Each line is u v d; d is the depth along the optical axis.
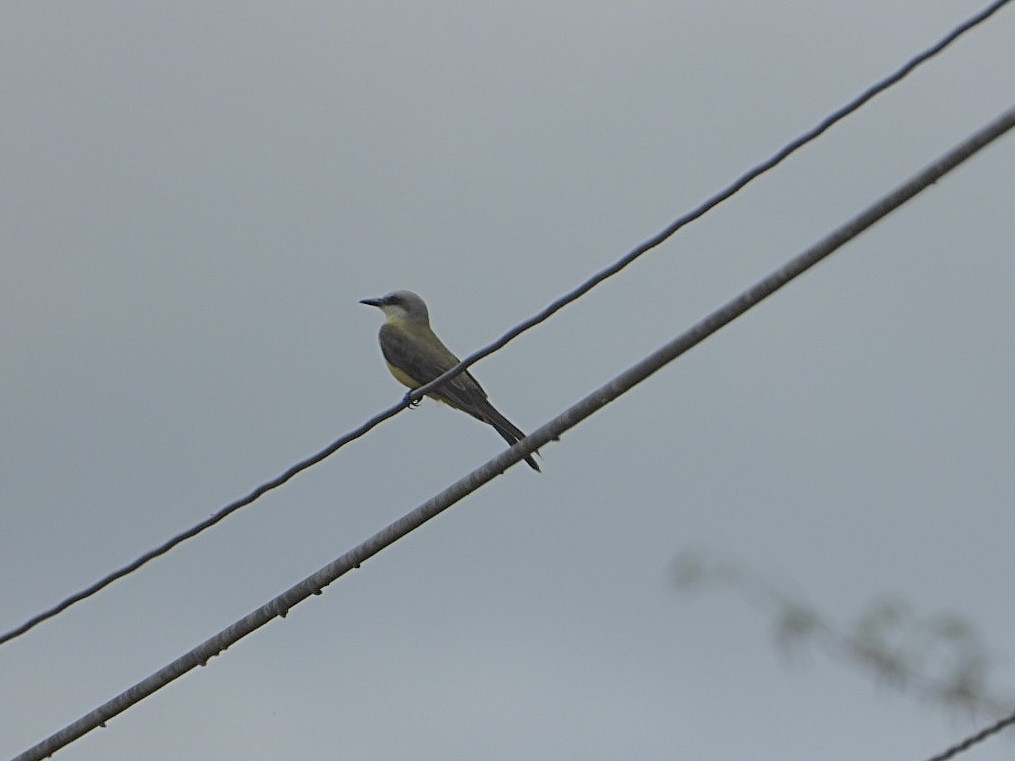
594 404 12.11
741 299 11.27
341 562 13.41
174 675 14.06
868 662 11.06
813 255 10.84
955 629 11.11
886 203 10.41
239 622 13.82
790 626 11.21
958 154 10.05
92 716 14.30
